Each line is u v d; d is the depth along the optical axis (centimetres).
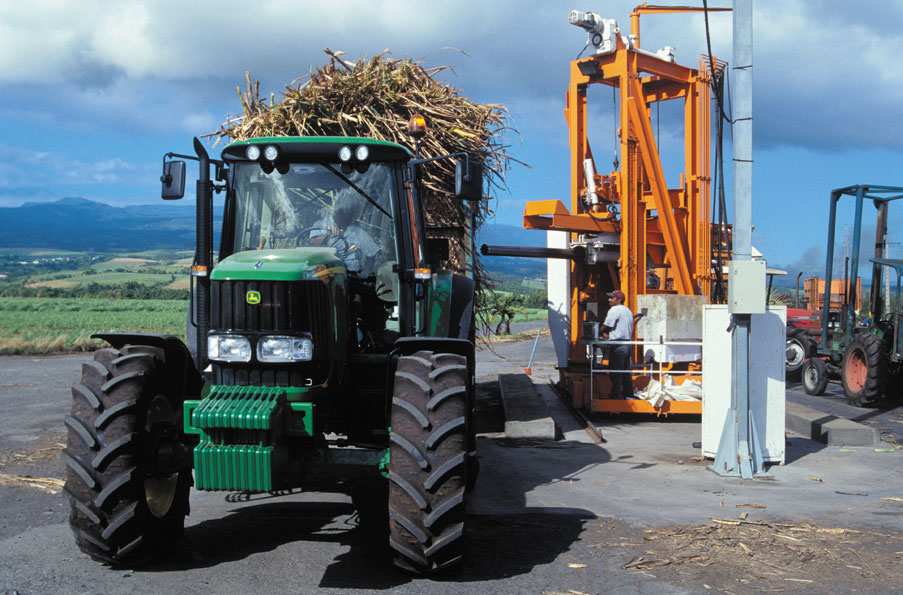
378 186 546
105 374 442
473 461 538
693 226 1189
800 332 1574
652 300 1072
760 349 755
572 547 486
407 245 545
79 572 434
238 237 539
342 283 498
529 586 417
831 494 634
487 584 420
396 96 821
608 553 474
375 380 526
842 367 1295
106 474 425
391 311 543
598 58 1114
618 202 1202
